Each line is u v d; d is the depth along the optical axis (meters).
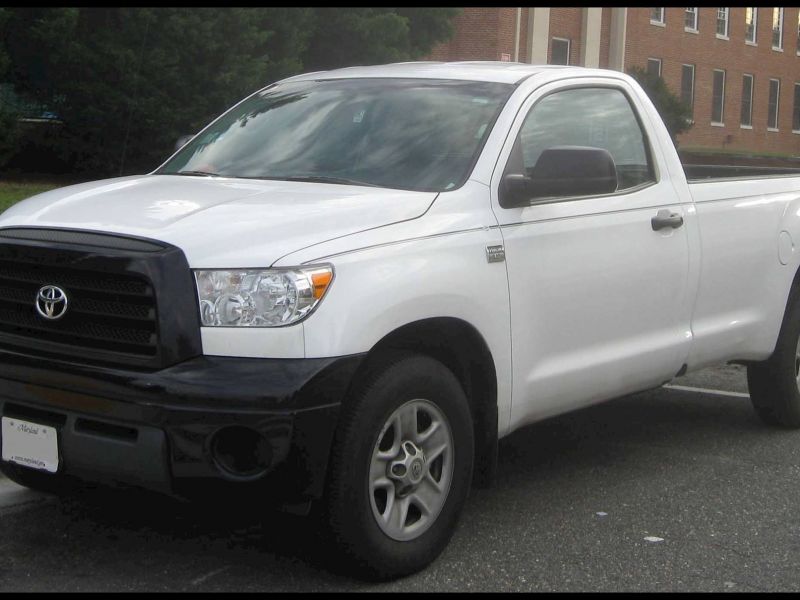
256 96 6.15
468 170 4.93
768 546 5.00
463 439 4.66
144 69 21.38
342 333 4.08
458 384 4.64
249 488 3.98
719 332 6.20
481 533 5.06
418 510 4.57
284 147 5.41
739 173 7.58
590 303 5.30
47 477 4.56
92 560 4.59
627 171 5.80
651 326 5.73
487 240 4.77
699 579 4.58
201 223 4.23
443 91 5.45
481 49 37.16
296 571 4.52
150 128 21.61
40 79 21.94
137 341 4.06
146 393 3.95
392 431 4.39
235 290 4.02
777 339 6.77
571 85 5.67
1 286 4.41
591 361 5.35
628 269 5.51
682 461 6.36
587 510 5.43
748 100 50.75
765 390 6.95
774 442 6.83
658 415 7.49
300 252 4.12
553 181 4.91
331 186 4.89
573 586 4.46
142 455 3.97
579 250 5.24
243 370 3.96
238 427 3.93
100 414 4.05
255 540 4.86
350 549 4.23
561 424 7.20
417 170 4.99
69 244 4.17
